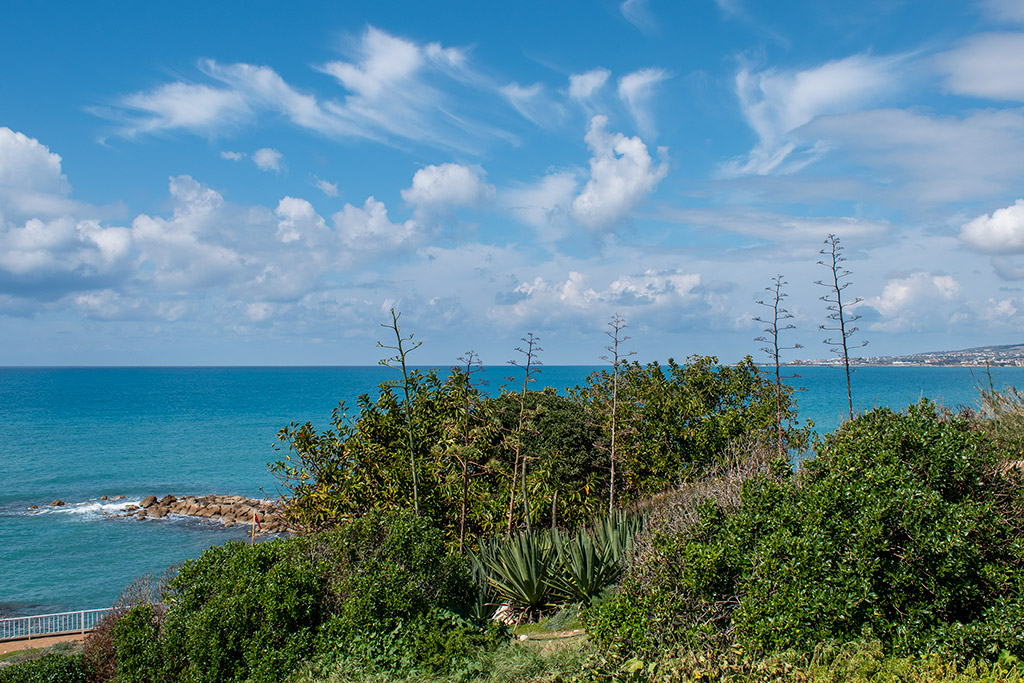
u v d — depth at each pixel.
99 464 52.50
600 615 7.63
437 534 9.94
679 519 8.49
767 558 6.38
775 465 7.95
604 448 17.06
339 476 13.73
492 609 10.70
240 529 32.34
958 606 5.95
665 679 5.76
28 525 33.41
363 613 8.45
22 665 11.51
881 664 5.44
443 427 13.76
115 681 9.38
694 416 17.81
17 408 108.44
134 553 28.33
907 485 6.41
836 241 11.99
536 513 13.57
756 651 6.09
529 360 14.41
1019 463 7.81
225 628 8.46
